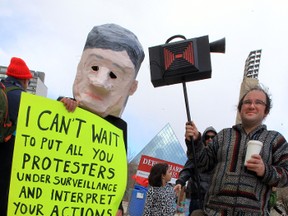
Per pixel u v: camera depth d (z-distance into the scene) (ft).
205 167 10.71
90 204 8.71
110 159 9.13
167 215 16.79
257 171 9.02
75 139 8.75
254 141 9.09
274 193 11.29
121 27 10.17
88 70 9.64
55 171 8.42
